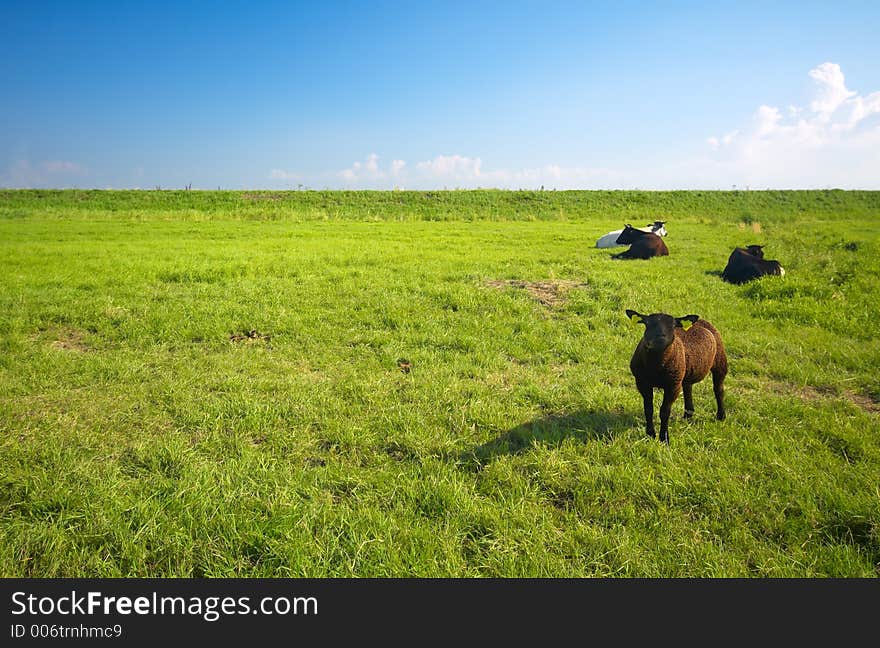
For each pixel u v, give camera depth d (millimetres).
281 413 5156
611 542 3354
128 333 7574
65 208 33531
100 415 5102
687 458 4379
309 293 10016
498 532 3408
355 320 8438
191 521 3443
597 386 5871
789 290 10016
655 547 3344
